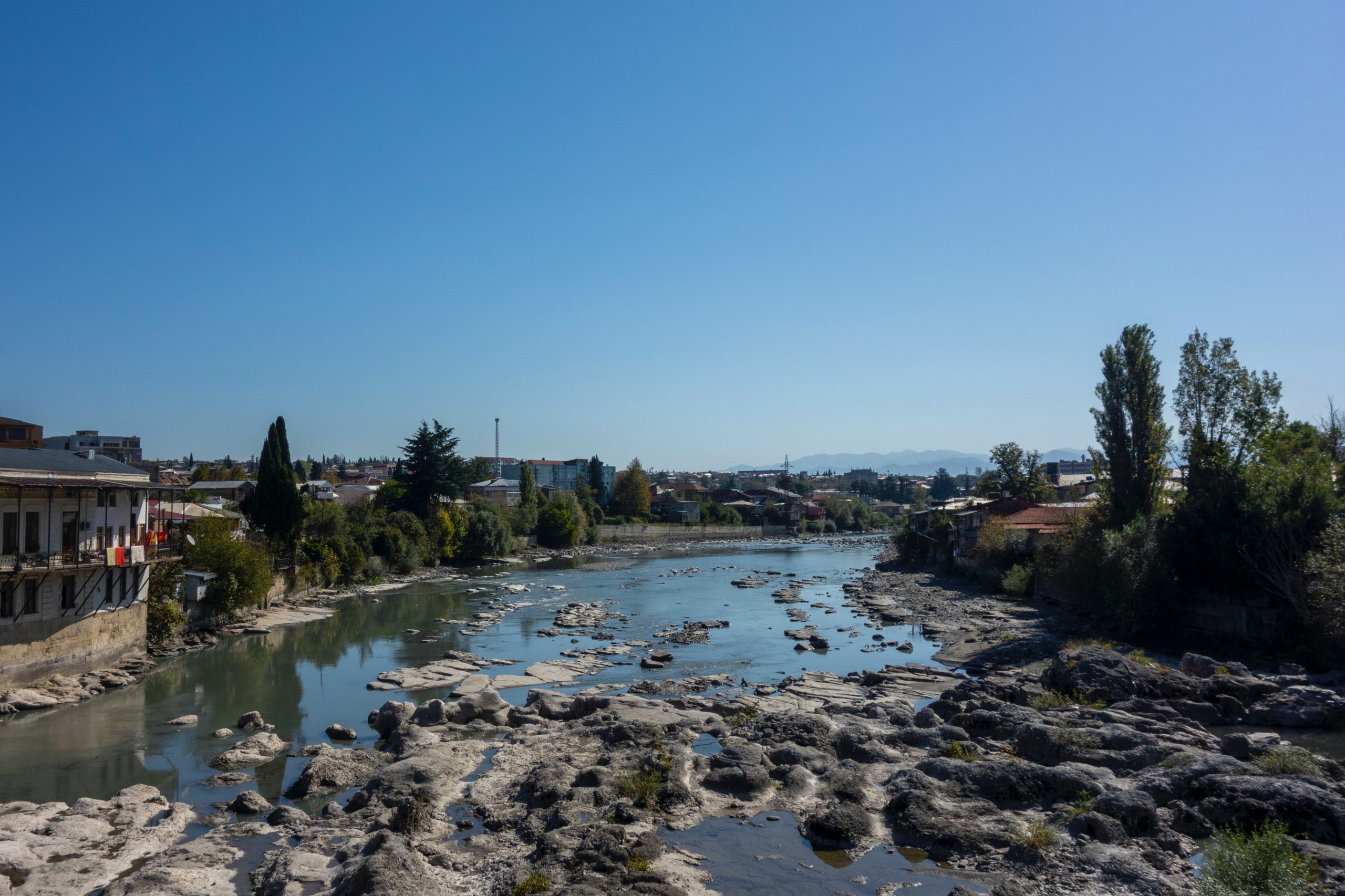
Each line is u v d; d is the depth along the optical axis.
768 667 42.88
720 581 89.12
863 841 19.53
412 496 104.38
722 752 25.34
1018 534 72.00
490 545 109.06
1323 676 33.03
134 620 41.59
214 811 22.50
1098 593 47.78
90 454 45.06
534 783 22.69
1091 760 23.03
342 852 18.86
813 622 59.28
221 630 51.81
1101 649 33.09
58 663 35.62
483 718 31.31
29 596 34.25
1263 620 38.88
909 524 109.94
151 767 26.50
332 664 43.56
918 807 20.38
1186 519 43.62
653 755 24.45
